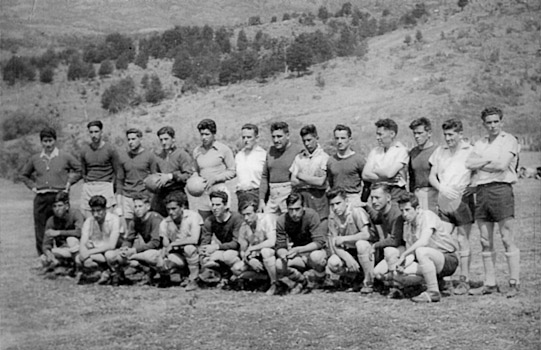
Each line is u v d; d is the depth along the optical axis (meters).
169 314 5.69
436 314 5.41
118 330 5.22
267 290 6.53
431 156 6.22
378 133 6.30
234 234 6.66
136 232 6.97
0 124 14.93
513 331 4.86
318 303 5.93
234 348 4.76
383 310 5.61
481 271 7.04
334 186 6.52
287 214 6.37
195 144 13.94
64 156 7.77
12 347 4.93
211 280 6.73
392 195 6.29
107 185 7.52
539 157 14.30
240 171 7.18
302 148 6.85
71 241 7.36
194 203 9.39
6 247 8.62
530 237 8.34
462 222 6.10
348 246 6.23
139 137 7.27
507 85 17.59
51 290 6.56
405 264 5.89
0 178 14.24
